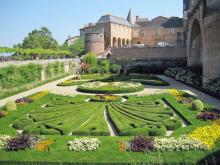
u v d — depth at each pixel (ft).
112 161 42.34
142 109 77.10
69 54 289.94
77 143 47.73
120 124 61.77
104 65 217.97
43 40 363.76
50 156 44.37
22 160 43.27
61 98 98.32
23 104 86.89
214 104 85.10
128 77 167.43
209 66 114.62
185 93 101.71
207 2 113.19
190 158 42.91
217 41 111.45
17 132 58.70
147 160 42.47
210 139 49.08
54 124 62.69
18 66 132.46
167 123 61.67
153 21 380.37
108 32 342.85
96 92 112.88
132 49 248.32
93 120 68.03
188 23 183.73
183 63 201.16
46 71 169.68
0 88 116.57
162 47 233.35
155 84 136.46
